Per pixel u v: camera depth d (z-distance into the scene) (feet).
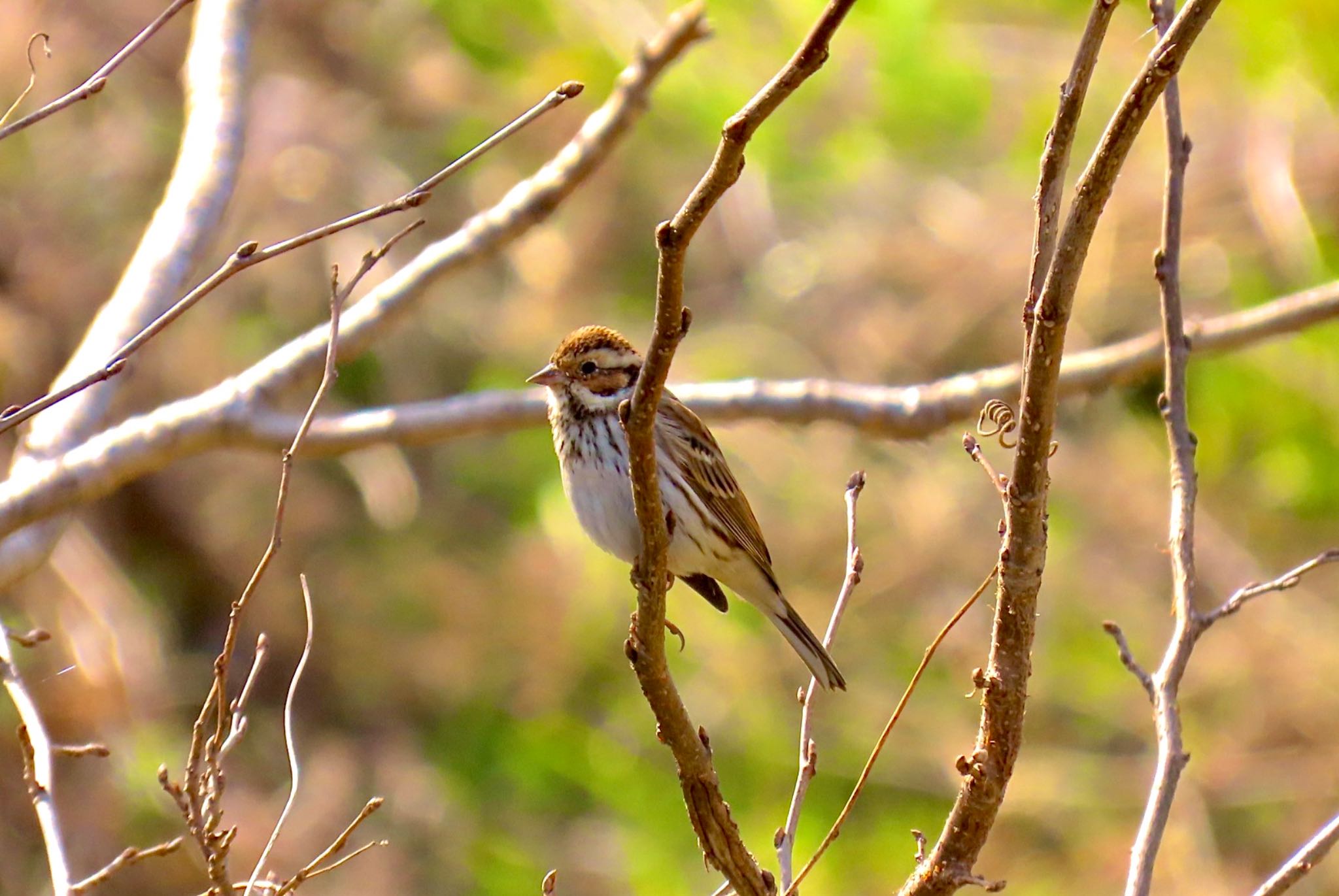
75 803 44.86
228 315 51.37
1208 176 49.19
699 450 24.61
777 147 49.65
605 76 51.57
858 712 46.34
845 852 44.19
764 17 49.21
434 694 50.44
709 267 52.70
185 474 52.54
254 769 48.80
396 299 27.89
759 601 25.75
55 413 25.27
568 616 50.14
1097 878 43.55
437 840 47.65
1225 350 31.91
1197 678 46.29
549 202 28.22
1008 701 15.49
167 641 50.65
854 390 31.04
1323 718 45.42
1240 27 49.65
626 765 47.67
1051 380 14.19
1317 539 47.88
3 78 51.11
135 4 53.31
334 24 55.11
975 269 50.44
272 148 52.90
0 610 46.73
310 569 52.21
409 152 54.03
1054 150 14.20
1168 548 18.35
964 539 47.80
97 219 51.75
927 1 47.57
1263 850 44.34
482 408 29.58
